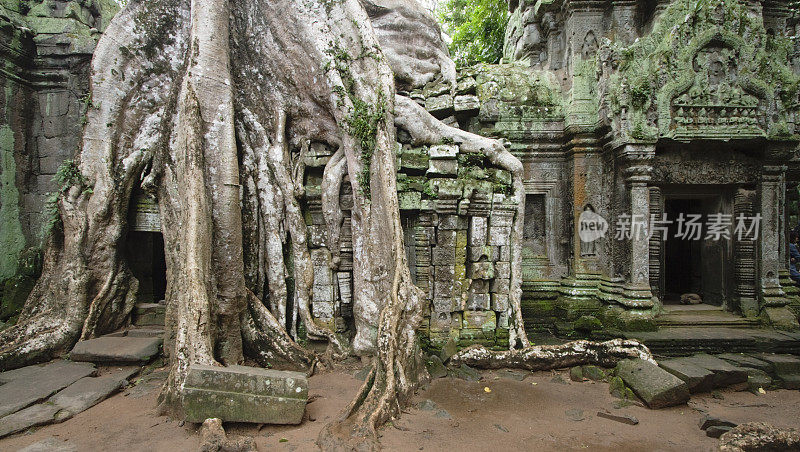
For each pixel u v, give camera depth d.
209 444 3.66
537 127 8.09
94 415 4.56
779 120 7.15
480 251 6.58
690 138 7.00
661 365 5.61
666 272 10.48
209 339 5.04
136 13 6.80
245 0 6.68
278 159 6.43
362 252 6.12
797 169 8.05
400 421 4.37
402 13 7.38
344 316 6.54
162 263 9.21
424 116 6.58
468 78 7.32
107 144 6.76
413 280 6.60
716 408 4.87
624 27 7.86
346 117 6.13
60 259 6.94
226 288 5.57
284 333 5.99
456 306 6.49
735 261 7.66
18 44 8.41
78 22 9.01
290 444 3.86
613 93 7.20
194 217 5.23
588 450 3.86
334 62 6.22
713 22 7.04
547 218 8.31
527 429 4.26
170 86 6.98
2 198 8.29
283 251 6.55
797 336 6.64
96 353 6.02
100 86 6.74
